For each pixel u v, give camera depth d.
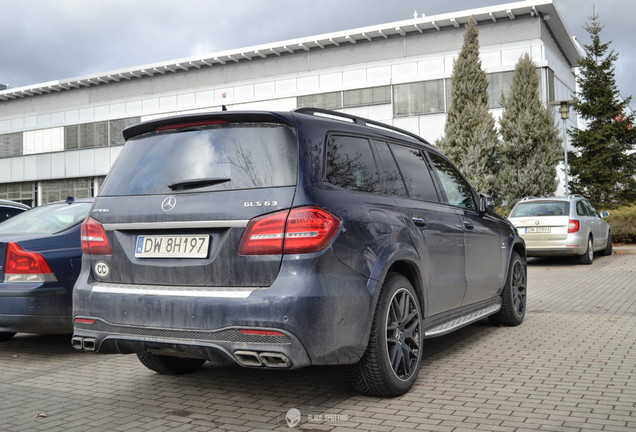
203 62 30.30
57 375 4.85
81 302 3.76
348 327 3.42
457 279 4.92
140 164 3.85
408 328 4.05
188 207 3.50
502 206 20.95
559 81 26.53
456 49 25.52
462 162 21.33
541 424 3.30
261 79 29.44
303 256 3.26
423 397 3.87
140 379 4.61
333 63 27.88
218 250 3.40
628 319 6.65
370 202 3.87
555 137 21.16
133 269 3.66
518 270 6.53
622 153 23.75
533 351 5.18
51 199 35.62
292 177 3.39
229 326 3.25
